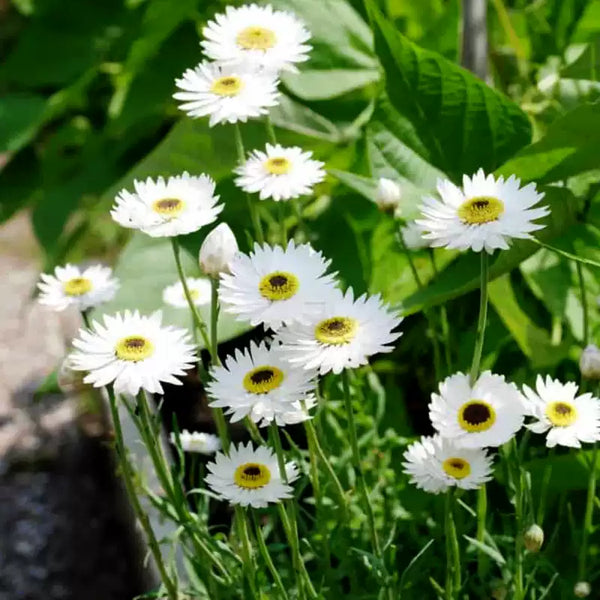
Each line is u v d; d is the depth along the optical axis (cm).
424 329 85
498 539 67
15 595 95
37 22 122
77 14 122
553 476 71
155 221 61
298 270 58
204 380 64
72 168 122
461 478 61
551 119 83
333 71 87
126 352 60
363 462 74
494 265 71
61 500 107
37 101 113
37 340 137
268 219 87
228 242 59
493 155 79
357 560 70
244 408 58
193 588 71
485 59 84
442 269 82
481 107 78
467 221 57
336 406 76
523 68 88
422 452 63
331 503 70
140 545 79
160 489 78
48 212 112
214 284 60
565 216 74
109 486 106
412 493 76
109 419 91
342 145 86
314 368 58
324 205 87
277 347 59
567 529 74
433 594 71
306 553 71
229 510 81
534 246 72
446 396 61
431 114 79
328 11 88
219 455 62
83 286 67
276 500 61
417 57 77
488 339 81
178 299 73
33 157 124
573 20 89
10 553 101
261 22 68
